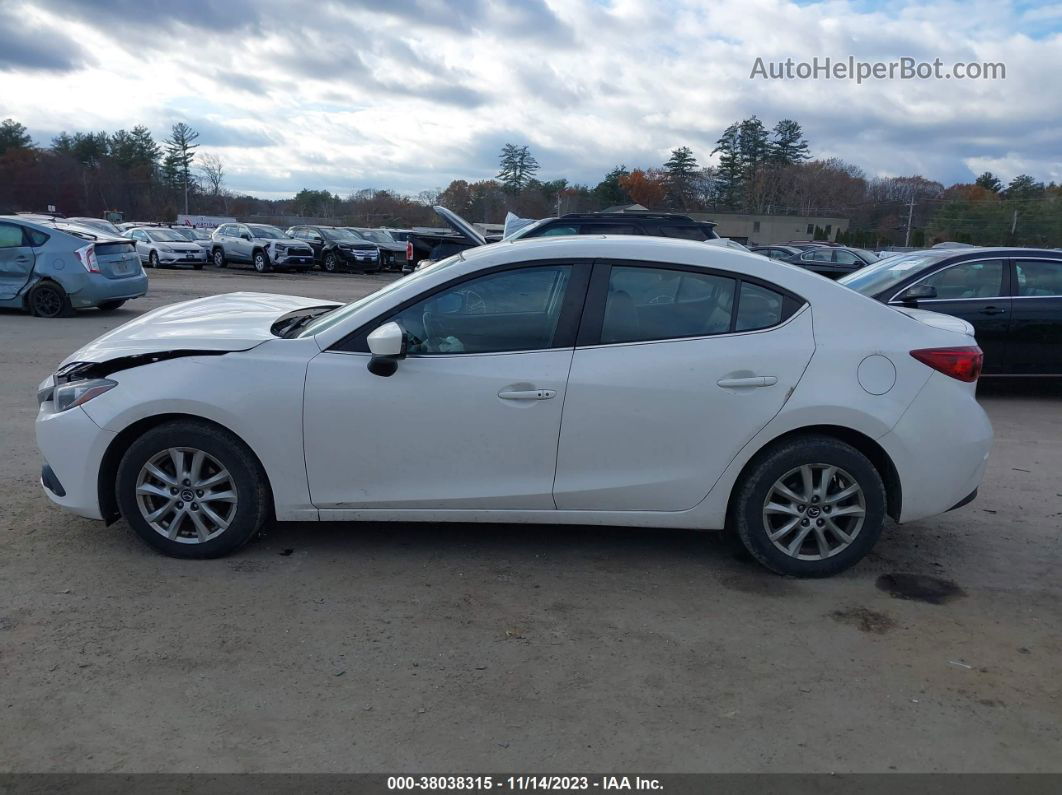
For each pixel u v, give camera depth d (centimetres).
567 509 427
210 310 526
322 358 420
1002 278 890
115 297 1389
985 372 893
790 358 415
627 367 413
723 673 346
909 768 289
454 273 425
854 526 429
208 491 430
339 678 334
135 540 459
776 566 432
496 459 420
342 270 3228
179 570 425
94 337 1166
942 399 424
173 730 300
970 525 522
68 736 295
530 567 443
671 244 434
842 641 374
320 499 426
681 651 362
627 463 420
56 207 8256
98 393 424
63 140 9231
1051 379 896
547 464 420
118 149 9206
